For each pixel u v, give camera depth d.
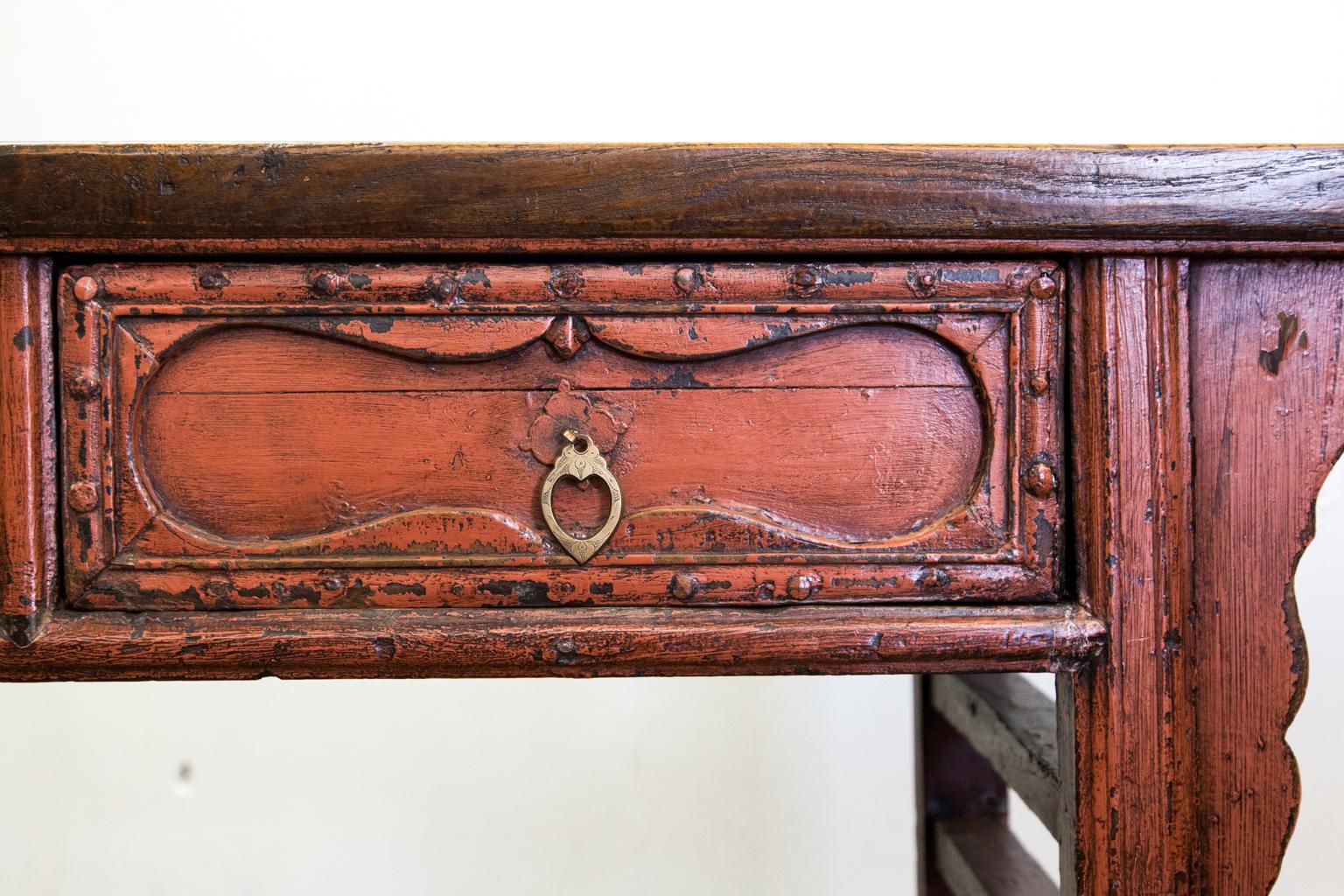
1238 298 0.62
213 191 0.57
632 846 1.30
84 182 0.56
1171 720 0.61
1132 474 0.60
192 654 0.59
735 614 0.61
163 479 0.60
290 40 1.23
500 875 1.30
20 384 0.58
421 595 0.60
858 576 0.61
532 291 0.59
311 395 0.60
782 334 0.60
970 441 0.62
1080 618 0.61
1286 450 0.62
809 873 1.31
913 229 0.58
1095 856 0.62
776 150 0.58
